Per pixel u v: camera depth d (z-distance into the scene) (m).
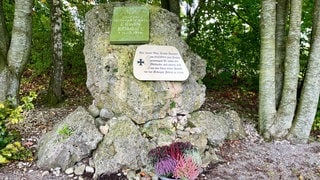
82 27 8.89
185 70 4.95
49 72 9.47
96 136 4.33
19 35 5.64
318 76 5.35
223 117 5.52
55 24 6.93
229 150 5.00
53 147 4.25
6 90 5.72
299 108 5.52
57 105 7.03
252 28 8.16
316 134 5.93
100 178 3.99
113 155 4.13
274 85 5.60
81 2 8.73
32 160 4.44
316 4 5.48
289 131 5.56
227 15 8.51
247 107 7.17
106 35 4.98
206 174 4.28
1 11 5.94
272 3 5.40
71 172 4.16
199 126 4.89
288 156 4.96
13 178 4.01
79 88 8.62
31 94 4.89
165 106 4.81
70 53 8.82
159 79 4.79
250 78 8.15
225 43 8.52
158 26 5.16
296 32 5.43
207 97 7.73
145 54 4.84
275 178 4.31
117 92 4.68
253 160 4.78
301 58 6.86
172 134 4.66
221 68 8.47
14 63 5.73
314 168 4.62
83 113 4.65
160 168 3.69
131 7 5.14
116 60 4.75
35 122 5.89
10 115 4.63
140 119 4.67
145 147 4.36
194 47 8.64
